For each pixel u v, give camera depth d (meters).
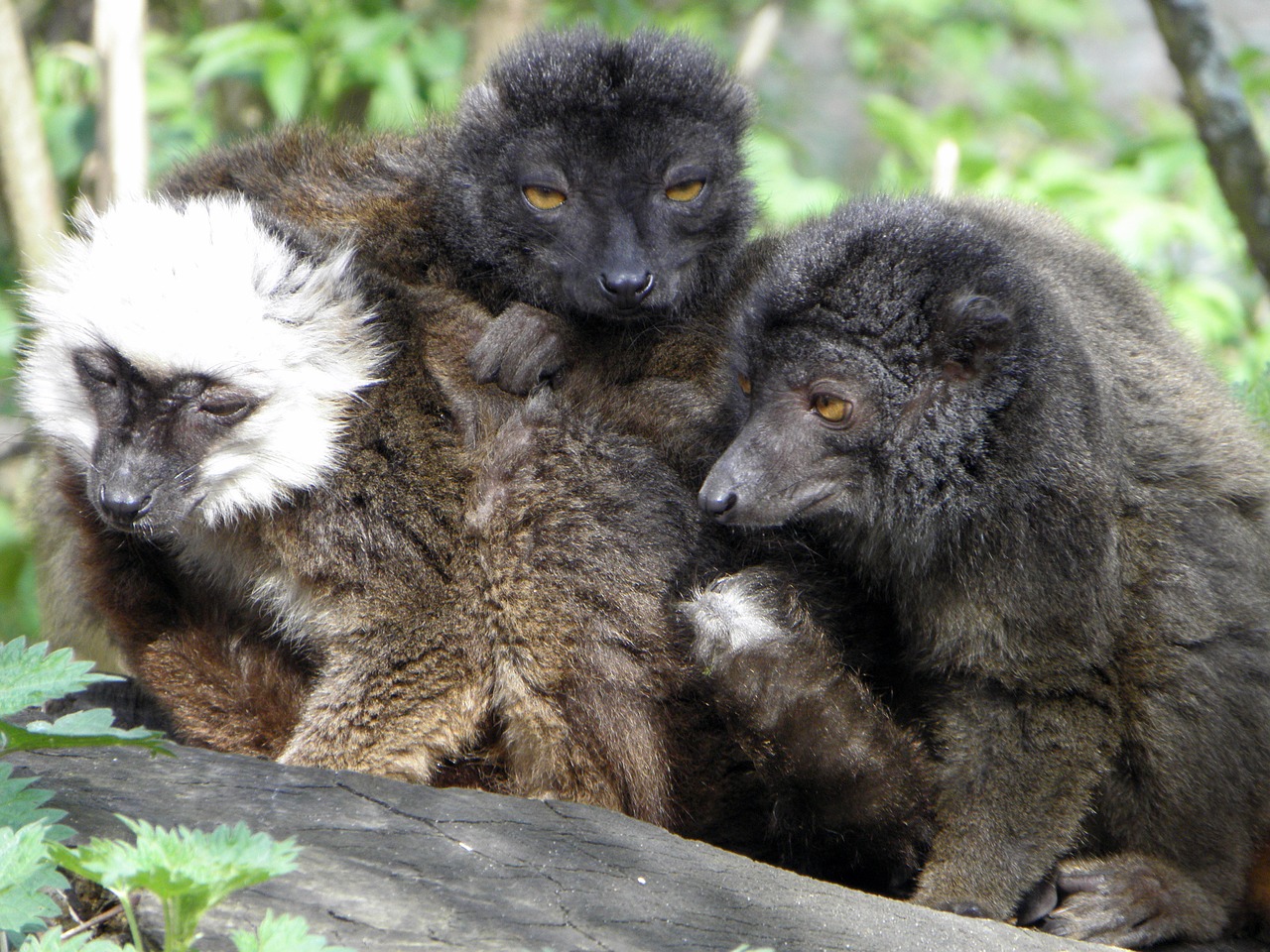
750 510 9.88
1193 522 9.84
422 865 7.68
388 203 12.35
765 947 7.29
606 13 22.50
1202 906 9.48
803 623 10.01
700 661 9.66
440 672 10.12
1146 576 9.67
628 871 8.01
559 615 10.16
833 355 9.94
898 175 23.17
